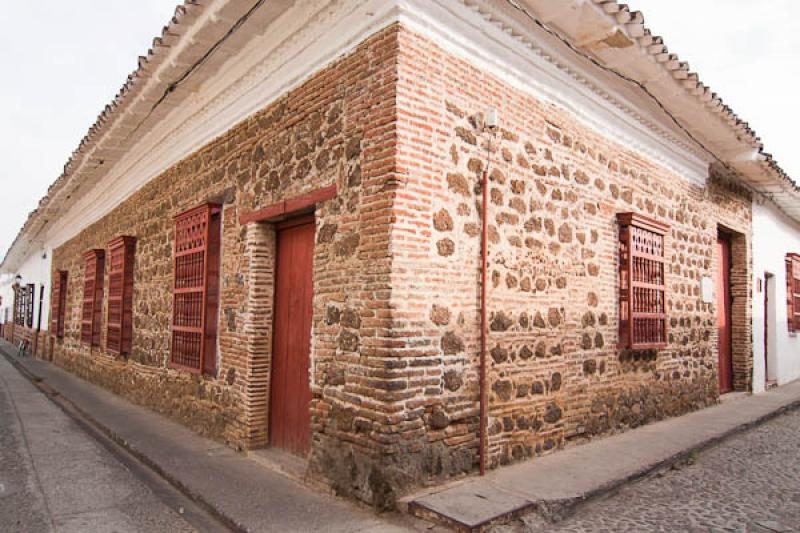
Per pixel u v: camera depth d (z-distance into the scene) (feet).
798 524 13.75
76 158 34.53
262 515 13.94
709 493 16.15
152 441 21.72
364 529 13.06
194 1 17.44
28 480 17.75
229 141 22.44
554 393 19.15
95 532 13.66
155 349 28.19
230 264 21.63
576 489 15.12
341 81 16.51
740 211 34.27
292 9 17.60
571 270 20.25
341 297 15.81
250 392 19.60
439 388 15.25
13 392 37.09
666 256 25.93
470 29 16.62
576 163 20.89
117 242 33.94
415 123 15.07
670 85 22.03
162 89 23.53
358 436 14.78
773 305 39.47
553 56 19.29
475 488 14.82
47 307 60.80
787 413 29.14
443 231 15.64
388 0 14.92
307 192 17.53
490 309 16.96
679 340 26.68
